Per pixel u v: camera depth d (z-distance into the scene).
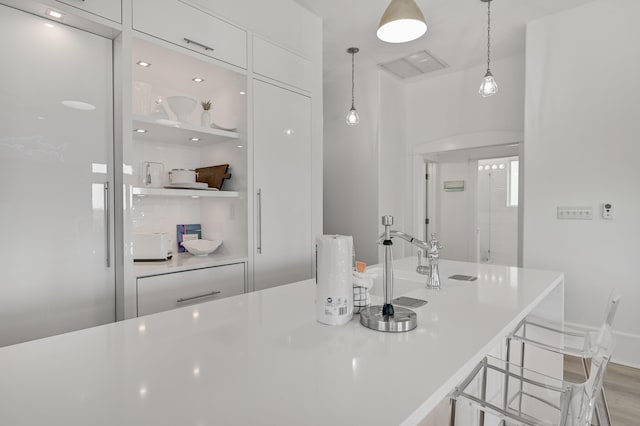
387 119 4.24
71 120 1.69
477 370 1.22
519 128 3.71
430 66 3.98
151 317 1.16
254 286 2.44
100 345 0.92
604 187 2.71
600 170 2.73
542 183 2.98
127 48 1.79
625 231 2.64
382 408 0.63
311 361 0.83
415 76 4.29
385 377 0.75
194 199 2.72
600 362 0.98
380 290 1.65
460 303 1.37
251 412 0.62
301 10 2.79
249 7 2.39
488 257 4.53
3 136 1.51
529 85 3.03
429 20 2.99
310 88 2.87
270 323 1.10
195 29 2.07
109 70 1.81
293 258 2.72
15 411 0.61
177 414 0.61
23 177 1.56
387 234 1.10
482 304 1.35
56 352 0.88
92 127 1.76
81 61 1.72
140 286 1.86
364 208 4.25
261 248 2.48
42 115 1.61
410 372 0.78
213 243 2.46
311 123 2.88
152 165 2.46
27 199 1.57
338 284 1.09
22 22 1.56
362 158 4.26
